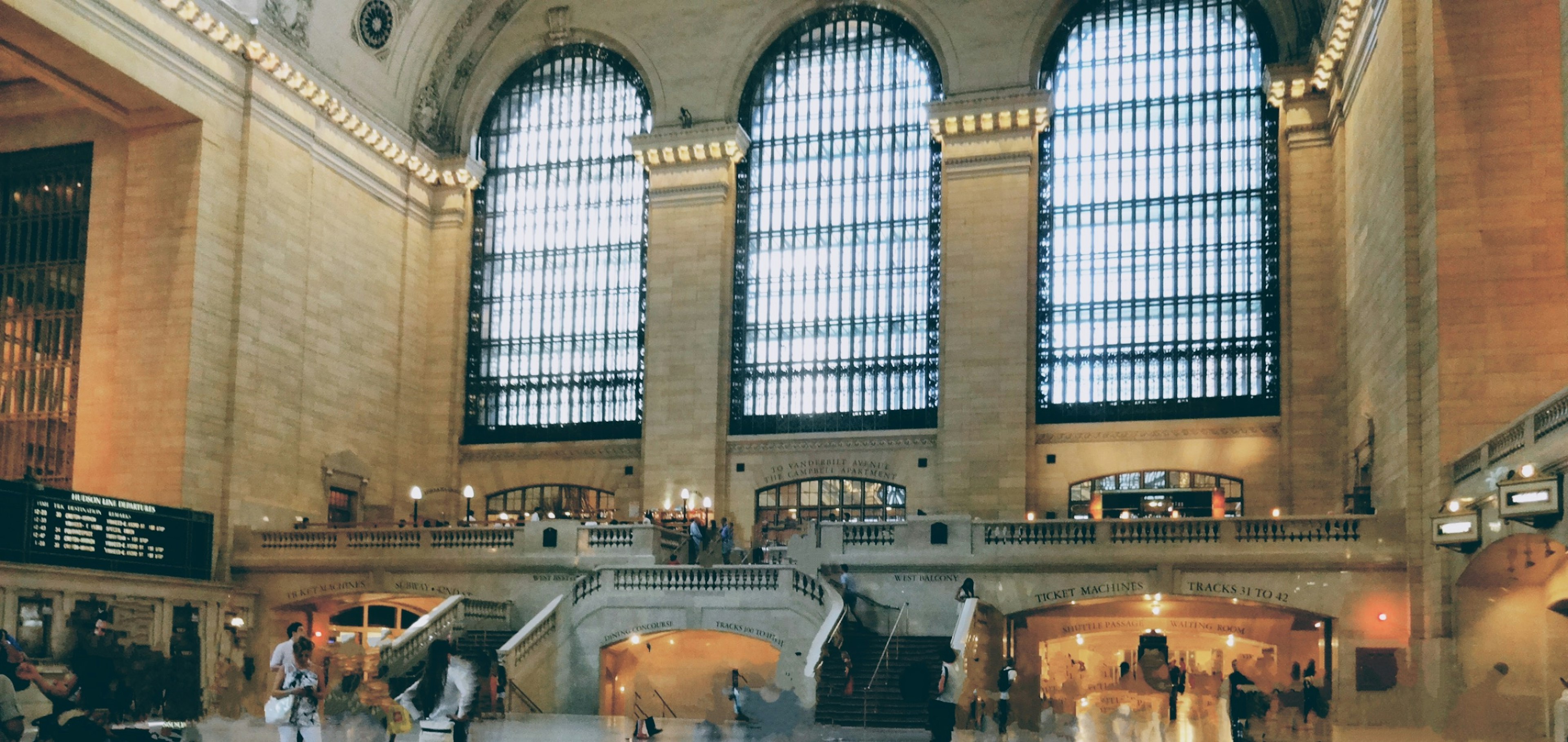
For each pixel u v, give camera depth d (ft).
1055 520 105.09
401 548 119.65
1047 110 135.95
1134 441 132.57
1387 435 103.30
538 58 156.04
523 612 114.73
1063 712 106.63
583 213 153.28
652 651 117.08
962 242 137.59
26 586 101.09
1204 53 137.08
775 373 144.25
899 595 106.52
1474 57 89.92
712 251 145.07
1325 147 130.41
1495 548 78.48
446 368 152.56
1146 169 137.08
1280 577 99.71
